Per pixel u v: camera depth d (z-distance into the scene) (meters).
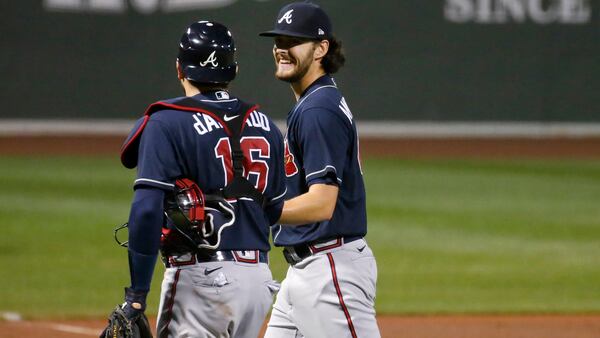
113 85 87.50
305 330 18.39
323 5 90.81
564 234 49.72
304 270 18.28
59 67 86.44
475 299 36.41
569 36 93.94
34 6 85.69
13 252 43.19
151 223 14.25
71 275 39.41
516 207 57.03
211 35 15.27
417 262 42.97
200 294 14.95
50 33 86.00
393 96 92.19
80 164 70.44
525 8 93.38
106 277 39.25
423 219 52.84
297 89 18.34
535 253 45.19
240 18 88.81
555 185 65.56
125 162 15.30
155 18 88.00
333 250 18.11
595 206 57.94
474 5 92.94
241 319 15.17
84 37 86.75
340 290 18.03
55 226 48.69
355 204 18.16
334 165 17.11
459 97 92.94
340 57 18.19
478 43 93.00
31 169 67.50
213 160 14.92
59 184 61.28
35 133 85.75
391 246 46.09
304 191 17.88
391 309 34.66
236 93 88.75
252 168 15.40
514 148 84.88
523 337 30.53
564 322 32.91
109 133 87.31
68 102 86.81
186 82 15.56
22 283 37.84
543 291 37.94
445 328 31.83
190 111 14.93
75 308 34.06
